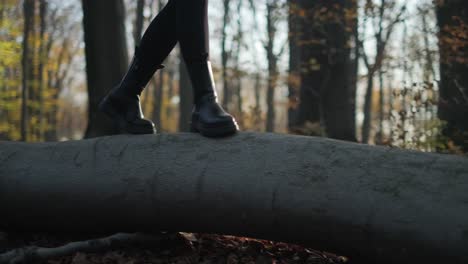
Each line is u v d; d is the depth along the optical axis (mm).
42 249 2242
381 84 14320
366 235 1905
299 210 2008
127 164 2277
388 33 6797
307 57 6719
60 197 2338
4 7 15898
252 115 9773
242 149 2182
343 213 1936
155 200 2205
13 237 2531
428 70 5977
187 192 2154
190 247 2408
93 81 6074
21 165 2445
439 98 5184
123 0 6438
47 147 2514
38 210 2410
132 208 2252
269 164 2104
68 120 42094
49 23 26281
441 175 1885
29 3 16016
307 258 2381
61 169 2367
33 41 18469
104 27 6121
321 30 6559
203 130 2240
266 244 2543
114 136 2457
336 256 2420
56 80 28188
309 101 6656
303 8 6809
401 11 6367
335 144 2139
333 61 6574
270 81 8312
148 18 23875
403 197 1865
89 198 2293
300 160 2084
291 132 6559
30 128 19109
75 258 2240
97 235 2498
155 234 2404
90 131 5840
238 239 2592
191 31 2197
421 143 5297
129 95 2449
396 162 1985
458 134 5168
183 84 15898
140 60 2361
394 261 1892
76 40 29359
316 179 2012
